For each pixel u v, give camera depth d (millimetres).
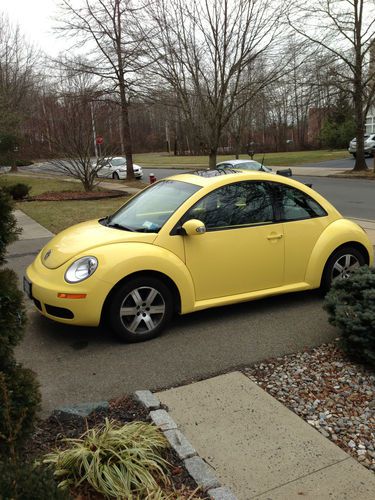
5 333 2453
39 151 21750
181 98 17031
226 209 4941
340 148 52812
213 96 16391
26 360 4230
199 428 3078
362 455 2789
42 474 1965
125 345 4504
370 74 23391
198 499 2396
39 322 5121
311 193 5500
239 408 3301
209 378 3787
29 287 4715
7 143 26516
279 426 3078
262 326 4875
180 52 15836
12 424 2344
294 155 45750
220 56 15531
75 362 4172
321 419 3148
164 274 4555
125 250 4441
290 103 32688
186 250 4680
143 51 17344
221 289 4914
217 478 2623
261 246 5051
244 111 26422
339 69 23188
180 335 4703
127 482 2385
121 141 25875
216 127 16516
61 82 23938
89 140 18875
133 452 2523
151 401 3295
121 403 3383
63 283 4391
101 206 15016
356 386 3553
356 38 22219
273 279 5195
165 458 2705
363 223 11125
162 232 4625
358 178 24047
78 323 4406
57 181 26766
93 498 2377
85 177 19250
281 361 4051
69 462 2465
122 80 22469
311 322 4945
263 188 5176
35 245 9438
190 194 4902
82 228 5273
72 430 2980
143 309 4555
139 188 22141
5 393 2260
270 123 58156
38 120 21250
